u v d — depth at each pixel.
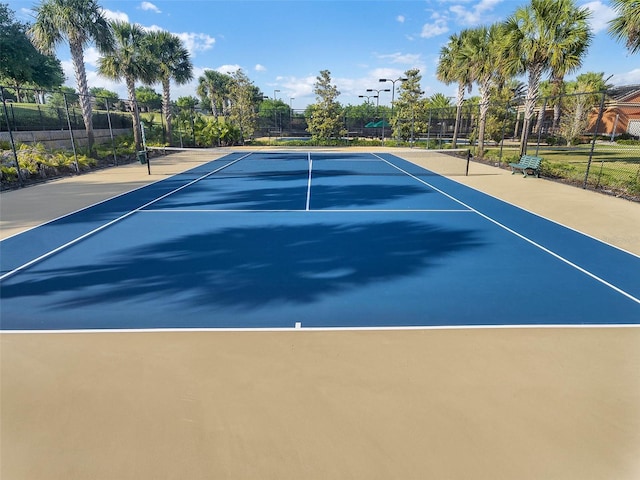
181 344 3.93
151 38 27.03
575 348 3.88
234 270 5.93
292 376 3.43
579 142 31.08
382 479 2.43
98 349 3.85
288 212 9.77
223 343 3.95
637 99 40.59
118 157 21.50
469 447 2.67
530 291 5.24
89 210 9.90
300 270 5.94
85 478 2.43
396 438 2.75
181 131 30.89
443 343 3.96
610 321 4.44
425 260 6.41
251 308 4.71
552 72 16.38
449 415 2.97
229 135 33.12
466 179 15.37
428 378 3.40
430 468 2.51
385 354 3.76
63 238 7.52
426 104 35.91
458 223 8.76
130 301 4.89
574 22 15.23
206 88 49.38
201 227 8.34
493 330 4.23
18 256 6.53
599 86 38.47
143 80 23.91
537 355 3.76
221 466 2.52
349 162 22.17
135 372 3.48
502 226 8.51
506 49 16.83
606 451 2.64
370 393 3.21
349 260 6.39
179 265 6.13
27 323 4.36
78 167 16.64
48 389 3.26
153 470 2.49
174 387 3.28
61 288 5.28
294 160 23.16
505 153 22.81
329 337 4.07
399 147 32.88
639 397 3.17
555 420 2.92
